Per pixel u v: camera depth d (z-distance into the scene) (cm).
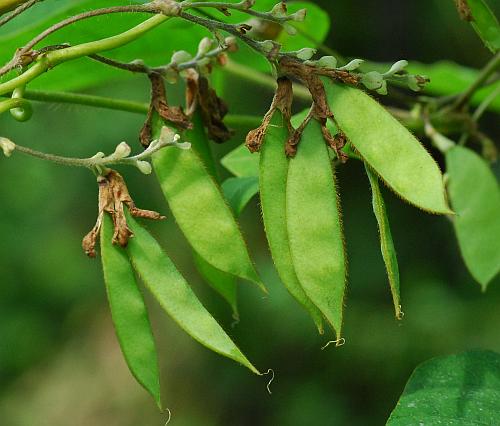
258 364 95
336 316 32
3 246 108
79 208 108
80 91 44
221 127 35
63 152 101
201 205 33
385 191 94
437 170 32
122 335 32
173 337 111
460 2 34
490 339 86
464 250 39
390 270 31
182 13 32
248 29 32
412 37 95
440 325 89
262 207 32
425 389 34
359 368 92
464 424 33
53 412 114
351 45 96
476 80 41
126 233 33
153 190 97
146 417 112
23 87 33
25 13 36
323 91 32
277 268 32
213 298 97
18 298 111
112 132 97
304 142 32
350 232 93
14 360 113
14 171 105
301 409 93
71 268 110
